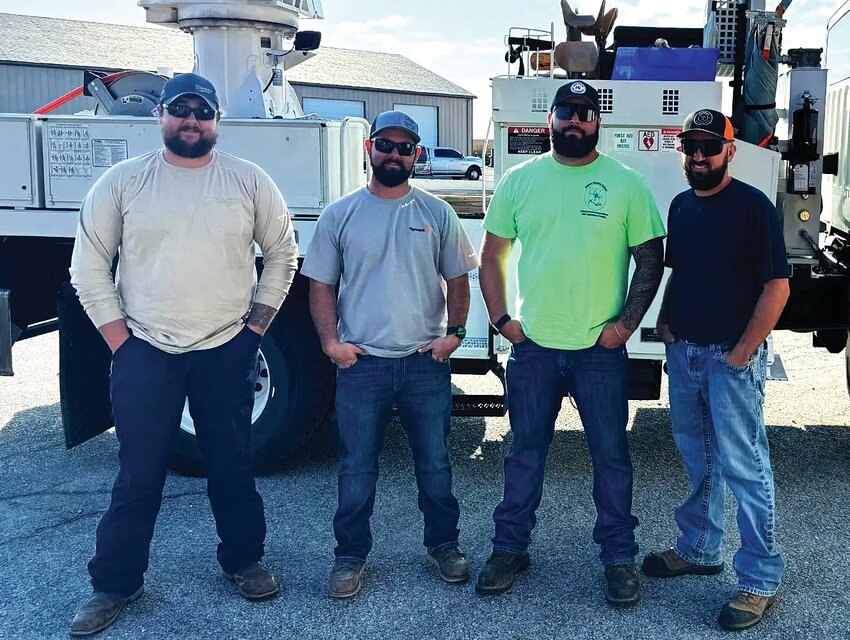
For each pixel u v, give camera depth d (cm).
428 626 314
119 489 321
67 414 430
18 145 442
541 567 360
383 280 337
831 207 526
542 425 343
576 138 318
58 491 452
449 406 352
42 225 446
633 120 421
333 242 342
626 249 335
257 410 461
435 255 344
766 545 314
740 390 316
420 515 416
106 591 322
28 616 324
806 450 502
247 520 339
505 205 341
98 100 519
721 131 306
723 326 316
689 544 348
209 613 326
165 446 325
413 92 3875
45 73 2977
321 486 454
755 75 437
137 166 317
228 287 326
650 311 437
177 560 371
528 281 334
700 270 319
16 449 521
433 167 2416
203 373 329
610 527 336
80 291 318
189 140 310
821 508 416
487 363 460
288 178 427
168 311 318
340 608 329
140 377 318
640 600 331
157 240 315
